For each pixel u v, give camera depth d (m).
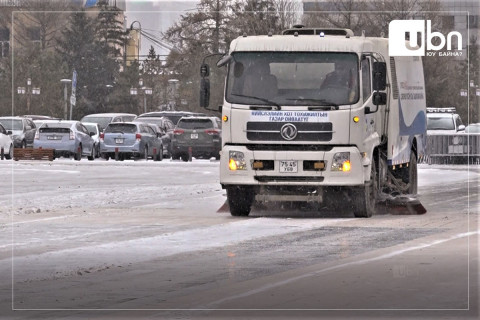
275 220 36.66
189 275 23.66
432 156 86.06
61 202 44.28
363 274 23.66
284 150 36.47
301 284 22.23
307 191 37.00
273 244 29.58
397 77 41.41
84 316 18.78
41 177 63.38
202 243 29.83
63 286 22.14
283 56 37.03
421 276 23.30
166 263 25.67
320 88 36.66
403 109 42.34
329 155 36.31
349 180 36.38
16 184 56.41
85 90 172.62
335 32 38.94
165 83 172.00
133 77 174.38
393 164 40.62
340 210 40.72
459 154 85.81
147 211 40.34
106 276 23.53
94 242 30.08
